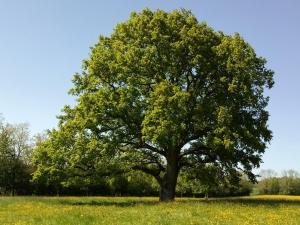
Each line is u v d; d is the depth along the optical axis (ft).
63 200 132.46
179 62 123.34
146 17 127.03
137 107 117.39
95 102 119.34
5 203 112.16
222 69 121.19
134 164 127.85
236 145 110.42
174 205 94.38
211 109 113.80
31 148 289.12
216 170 130.72
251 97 116.78
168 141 114.62
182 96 108.68
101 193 266.77
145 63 119.34
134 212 77.15
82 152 115.75
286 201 121.29
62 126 121.80
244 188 323.37
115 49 126.72
